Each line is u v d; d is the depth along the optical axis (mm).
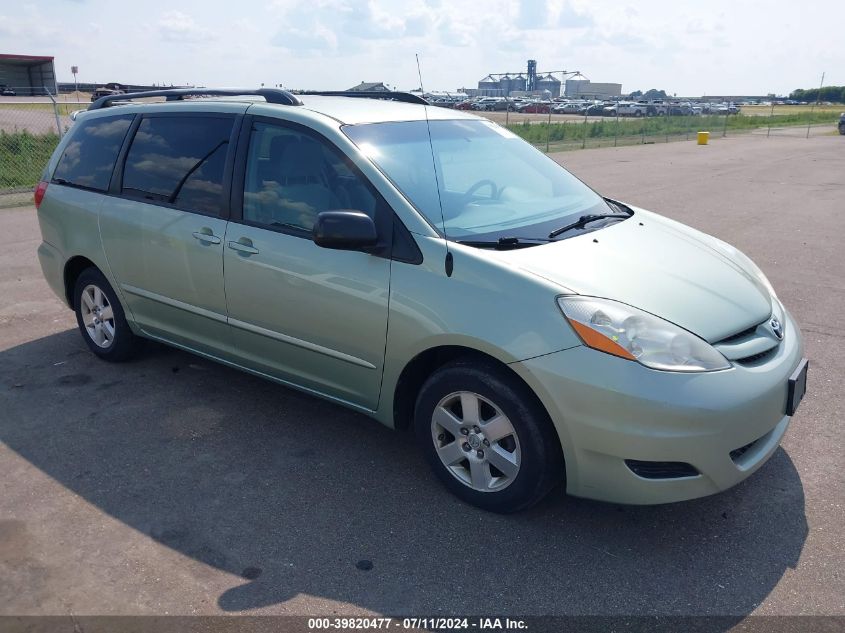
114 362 5109
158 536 3160
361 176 3551
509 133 4629
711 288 3314
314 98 4375
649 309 3025
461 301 3148
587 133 36344
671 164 20516
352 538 3148
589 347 2893
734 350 3033
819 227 10148
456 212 3529
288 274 3705
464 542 3121
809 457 3797
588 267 3230
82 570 2936
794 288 6996
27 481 3598
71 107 32500
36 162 16297
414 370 3451
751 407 2920
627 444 2854
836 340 5527
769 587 2828
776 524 3229
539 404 3059
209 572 2928
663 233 3955
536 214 3814
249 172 3982
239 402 4504
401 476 3654
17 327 5875
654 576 2900
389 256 3377
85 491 3508
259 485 3568
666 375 2840
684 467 2906
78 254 4922
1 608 2717
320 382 3824
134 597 2779
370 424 4223
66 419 4262
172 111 4504
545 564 2977
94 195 4805
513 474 3166
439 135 4094
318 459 3820
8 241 9242
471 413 3254
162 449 3916
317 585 2854
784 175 17281
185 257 4199
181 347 4574
